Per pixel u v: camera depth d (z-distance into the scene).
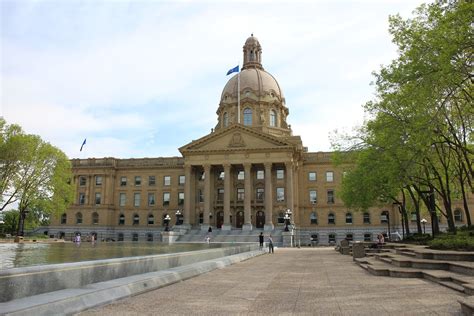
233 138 73.50
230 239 65.88
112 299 10.26
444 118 28.39
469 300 8.77
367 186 42.66
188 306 10.14
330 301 11.00
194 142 74.31
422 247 25.23
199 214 77.88
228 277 17.22
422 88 23.23
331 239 78.38
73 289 9.98
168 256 17.00
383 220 77.62
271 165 71.75
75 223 87.31
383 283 14.53
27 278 8.77
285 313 9.37
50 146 60.97
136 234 85.81
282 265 24.66
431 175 39.91
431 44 23.33
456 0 22.91
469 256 17.06
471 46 21.61
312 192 80.94
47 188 61.41
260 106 87.88
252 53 98.88
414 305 10.10
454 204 75.38
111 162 88.69
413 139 26.22
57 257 19.16
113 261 12.45
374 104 35.66
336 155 45.47
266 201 70.31
